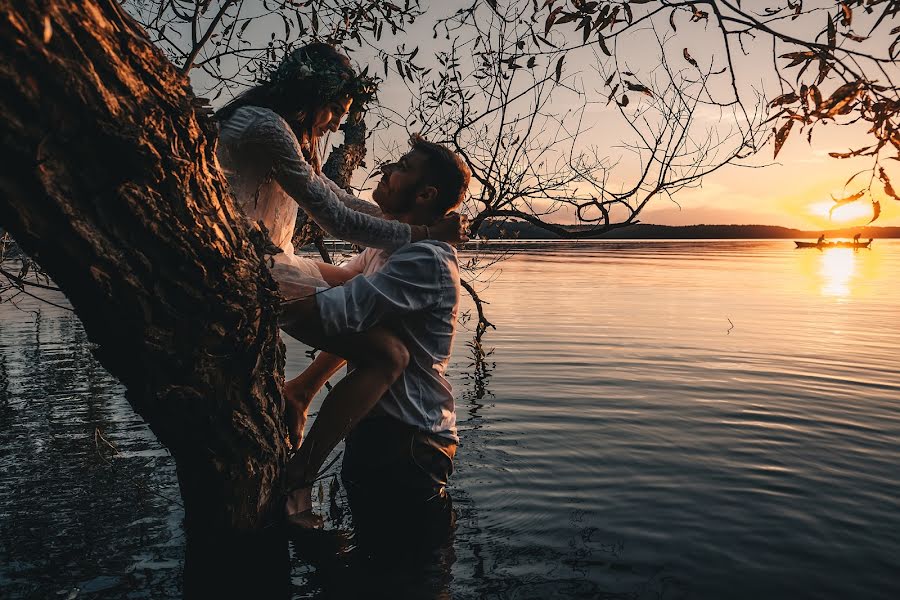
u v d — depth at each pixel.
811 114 1.91
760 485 3.02
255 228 2.16
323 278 2.96
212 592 2.03
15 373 5.75
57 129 1.53
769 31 1.94
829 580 2.13
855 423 4.18
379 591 2.04
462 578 2.13
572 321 10.21
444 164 2.88
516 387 5.30
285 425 2.52
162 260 1.83
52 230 1.64
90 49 1.53
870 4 1.97
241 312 2.05
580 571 2.18
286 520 2.53
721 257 44.34
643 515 2.66
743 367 6.26
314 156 2.97
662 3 2.07
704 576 2.15
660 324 9.81
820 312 11.70
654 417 4.30
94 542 2.37
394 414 2.77
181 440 2.13
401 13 3.55
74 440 3.64
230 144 2.50
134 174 1.69
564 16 2.16
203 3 2.89
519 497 2.86
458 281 2.87
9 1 1.37
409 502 2.79
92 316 1.84
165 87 1.70
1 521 2.54
